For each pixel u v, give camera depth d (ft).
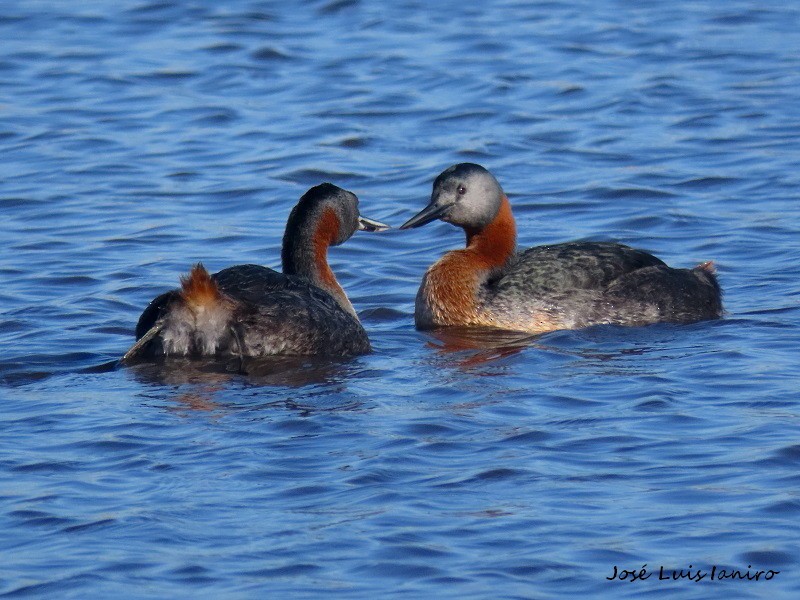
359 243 61.82
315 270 50.01
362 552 30.42
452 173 52.80
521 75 87.66
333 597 28.58
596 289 50.96
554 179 69.56
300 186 69.10
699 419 38.24
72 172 71.41
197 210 65.77
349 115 80.94
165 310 43.93
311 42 96.58
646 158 72.08
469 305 51.31
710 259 57.77
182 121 80.43
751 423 37.70
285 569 29.73
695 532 31.19
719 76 86.12
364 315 53.31
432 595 28.63
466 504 32.81
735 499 32.78
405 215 65.00
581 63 89.92
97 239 61.26
